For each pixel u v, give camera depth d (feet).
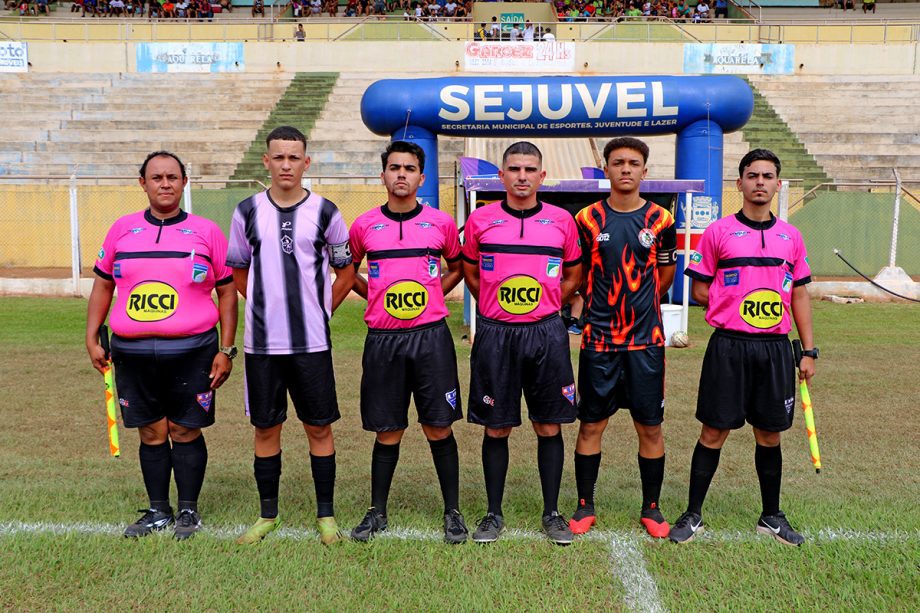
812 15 94.02
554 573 10.09
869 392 20.61
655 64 74.59
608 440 16.43
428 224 11.39
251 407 11.14
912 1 95.66
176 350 11.03
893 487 13.28
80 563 10.13
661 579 9.92
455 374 11.66
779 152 60.18
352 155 59.67
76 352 26.13
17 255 54.54
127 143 61.52
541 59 75.05
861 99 67.97
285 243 10.90
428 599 9.35
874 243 50.11
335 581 9.81
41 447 15.60
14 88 69.67
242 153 60.75
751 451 15.49
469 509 12.37
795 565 10.25
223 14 96.12
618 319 11.42
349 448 15.80
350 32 75.77
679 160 32.12
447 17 83.61
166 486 11.66
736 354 11.15
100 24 79.36
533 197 11.53
